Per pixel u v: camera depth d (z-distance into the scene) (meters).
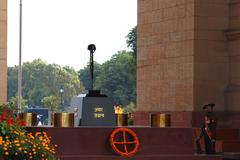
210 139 35.09
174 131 28.56
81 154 27.02
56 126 27.47
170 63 43.03
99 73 132.12
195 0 41.56
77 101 28.94
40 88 183.88
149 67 44.84
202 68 41.44
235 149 38.91
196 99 41.19
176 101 42.34
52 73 185.25
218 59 41.78
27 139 21.92
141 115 44.97
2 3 35.59
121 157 27.14
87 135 27.22
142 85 45.44
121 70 123.88
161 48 43.84
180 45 42.34
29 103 183.25
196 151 35.09
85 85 183.75
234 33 41.19
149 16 45.03
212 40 41.75
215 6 41.91
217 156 29.09
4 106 24.62
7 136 21.91
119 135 27.55
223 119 41.28
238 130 40.34
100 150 27.31
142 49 45.59
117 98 122.56
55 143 26.72
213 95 41.56
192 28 41.50
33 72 185.00
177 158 28.03
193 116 40.94
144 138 28.08
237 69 41.25
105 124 28.23
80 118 28.19
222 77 41.78
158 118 29.22
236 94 40.81
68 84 183.62
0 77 35.62
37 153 21.72
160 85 43.75
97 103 28.31
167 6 43.50
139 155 27.70
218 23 41.91
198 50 41.44
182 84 41.97
